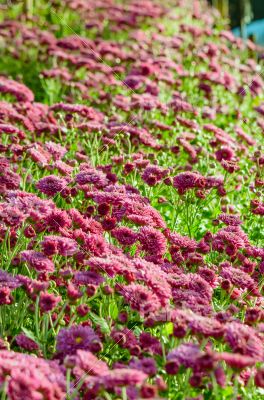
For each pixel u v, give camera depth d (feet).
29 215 11.36
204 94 22.71
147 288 10.11
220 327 9.18
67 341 9.34
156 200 15.96
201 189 14.20
